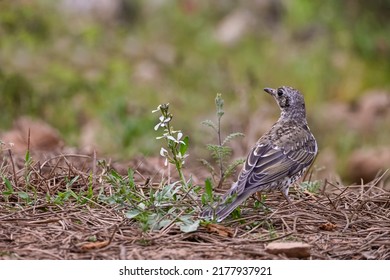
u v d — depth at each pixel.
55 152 13.13
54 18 19.77
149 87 18.72
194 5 22.41
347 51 21.17
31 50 18.42
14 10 19.02
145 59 20.06
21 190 10.53
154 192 10.67
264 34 21.61
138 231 9.34
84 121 16.97
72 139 15.80
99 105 17.41
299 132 10.93
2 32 18.62
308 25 21.61
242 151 15.44
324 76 20.23
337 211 10.22
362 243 9.37
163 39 21.34
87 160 12.73
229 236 9.33
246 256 8.81
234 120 17.22
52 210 9.88
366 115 18.92
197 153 14.87
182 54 20.47
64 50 19.05
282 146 10.52
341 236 9.55
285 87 11.61
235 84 18.98
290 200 10.41
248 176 10.09
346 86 20.16
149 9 22.09
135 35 21.30
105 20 21.17
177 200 9.99
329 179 13.62
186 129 16.72
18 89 16.89
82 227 9.45
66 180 10.76
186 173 12.56
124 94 17.86
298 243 8.96
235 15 22.20
